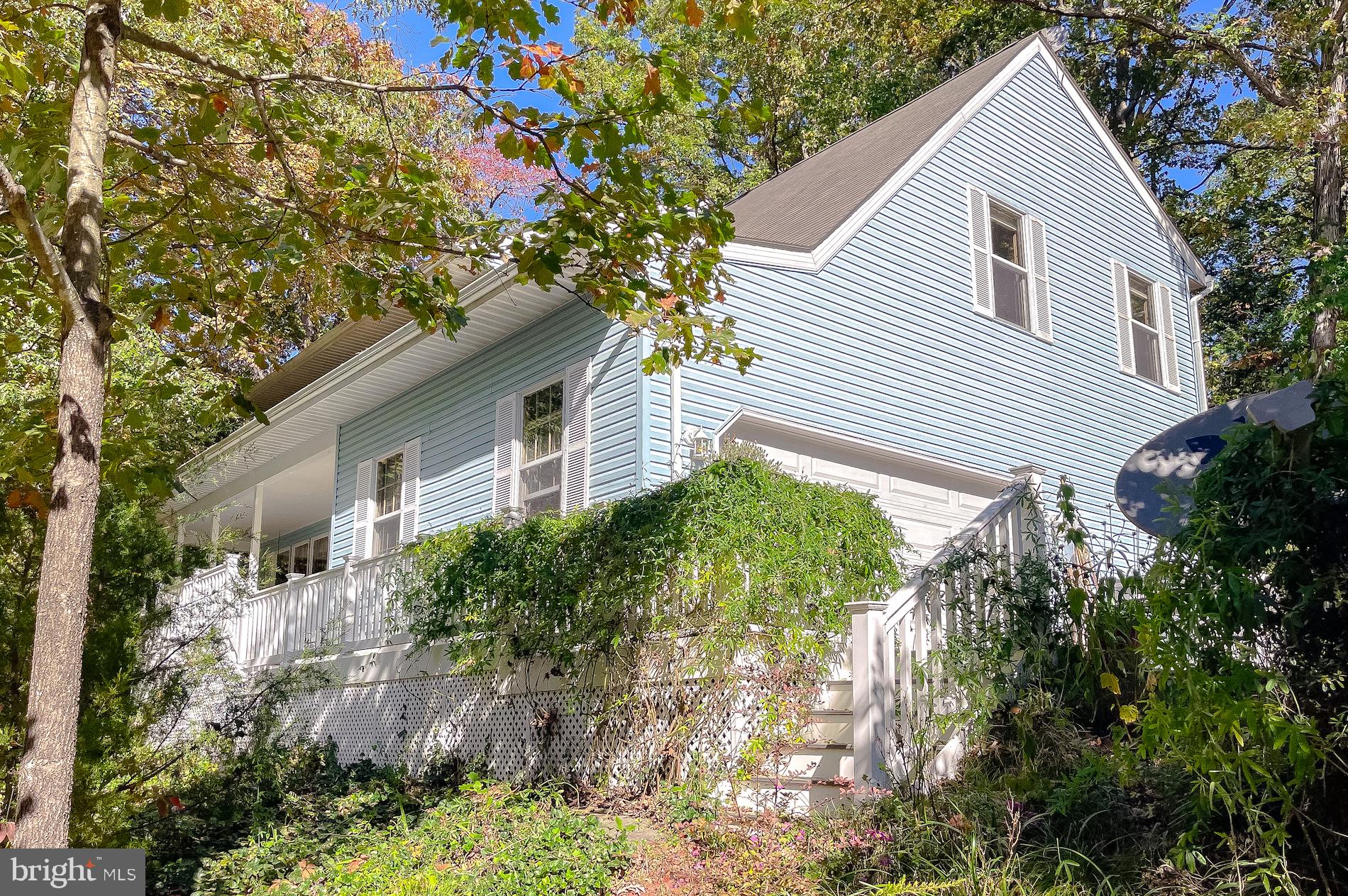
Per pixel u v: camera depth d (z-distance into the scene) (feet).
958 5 72.33
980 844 15.67
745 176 86.99
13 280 16.16
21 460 15.19
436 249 17.76
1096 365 48.03
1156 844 14.98
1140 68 82.84
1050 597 22.45
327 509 69.10
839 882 15.80
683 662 23.88
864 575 26.53
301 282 54.60
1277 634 12.75
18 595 18.48
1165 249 54.85
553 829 19.31
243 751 28.84
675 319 16.06
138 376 28.66
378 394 45.83
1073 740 19.12
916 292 40.19
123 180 17.12
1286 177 65.46
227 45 16.76
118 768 20.36
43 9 15.62
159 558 21.27
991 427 41.91
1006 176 46.01
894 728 20.22
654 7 68.85
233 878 20.88
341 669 39.24
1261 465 12.26
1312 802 12.60
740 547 23.54
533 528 28.76
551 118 15.93
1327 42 58.70
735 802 20.15
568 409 34.99
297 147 45.21
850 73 84.28
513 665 29.84
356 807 24.67
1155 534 14.62
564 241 16.01
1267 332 71.31
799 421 34.81
